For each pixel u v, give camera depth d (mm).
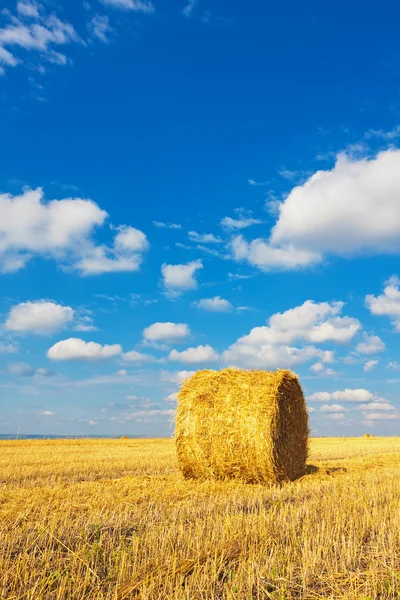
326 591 5652
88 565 5949
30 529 7664
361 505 9602
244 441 13555
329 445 31438
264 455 13383
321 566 6254
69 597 5203
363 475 14734
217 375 14617
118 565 6141
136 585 5551
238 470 13648
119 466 16891
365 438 48312
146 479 13711
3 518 8477
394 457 21312
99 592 5305
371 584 5707
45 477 14312
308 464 17984
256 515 8539
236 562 6320
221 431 13805
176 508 9328
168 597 5219
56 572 5695
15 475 14320
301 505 9562
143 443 32500
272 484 13344
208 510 9156
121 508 9359
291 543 6930
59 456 20234
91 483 12688
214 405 14078
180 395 14719
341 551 6613
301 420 15750
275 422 13625
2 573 5785
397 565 6328
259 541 7137
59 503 9906
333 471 16297
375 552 6770
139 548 6832
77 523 7914
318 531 7422
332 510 9125
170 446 28922
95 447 27016
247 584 5551
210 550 6656
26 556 6273
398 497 10672
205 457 13922
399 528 7664
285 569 6078
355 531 7633
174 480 13797
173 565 5980
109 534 7430
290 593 5535
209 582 5605
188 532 7438
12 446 27344
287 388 14586
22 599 5207
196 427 14078
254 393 13828
